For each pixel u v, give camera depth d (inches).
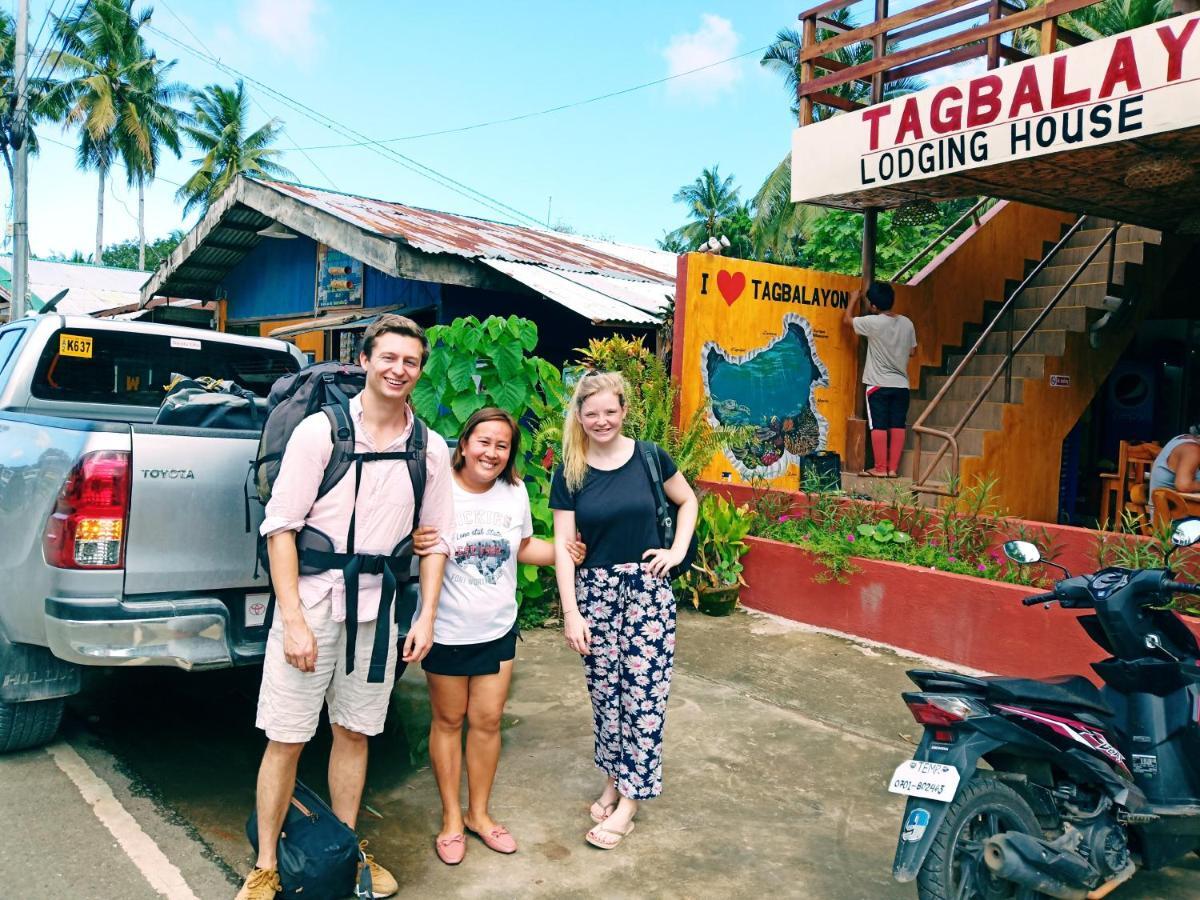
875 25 285.6
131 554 131.1
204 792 147.1
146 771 154.3
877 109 278.2
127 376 200.8
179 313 612.7
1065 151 233.0
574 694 195.0
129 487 130.6
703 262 307.9
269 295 521.3
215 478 138.1
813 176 300.0
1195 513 210.1
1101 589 116.9
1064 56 230.7
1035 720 106.0
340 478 111.2
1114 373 470.9
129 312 588.1
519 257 396.2
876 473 321.4
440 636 125.6
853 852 132.9
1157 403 455.5
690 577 259.8
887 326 317.4
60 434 136.2
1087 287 365.1
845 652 224.7
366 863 118.6
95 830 132.8
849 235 582.9
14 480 143.1
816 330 338.6
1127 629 115.2
